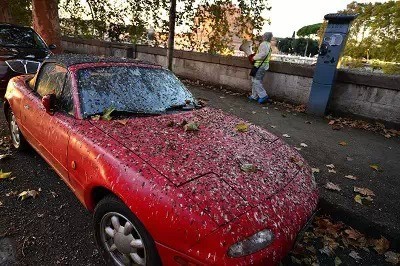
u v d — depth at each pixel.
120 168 2.02
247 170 2.18
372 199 3.35
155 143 2.29
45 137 2.89
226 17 9.35
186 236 1.70
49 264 2.29
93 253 2.45
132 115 2.76
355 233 2.96
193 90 8.65
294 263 2.54
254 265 1.69
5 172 3.51
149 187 1.86
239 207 1.83
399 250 2.80
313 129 5.76
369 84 6.11
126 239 2.05
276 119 6.26
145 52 11.62
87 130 2.42
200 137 2.54
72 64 2.99
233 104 7.28
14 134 4.02
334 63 6.20
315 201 2.28
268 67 7.42
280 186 2.15
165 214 1.76
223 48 9.86
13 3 13.00
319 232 2.98
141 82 3.15
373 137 5.52
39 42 7.45
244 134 2.82
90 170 2.20
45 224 2.72
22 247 2.42
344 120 6.43
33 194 3.09
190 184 1.90
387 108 6.00
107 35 12.99
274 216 1.89
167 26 9.80
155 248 1.86
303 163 2.65
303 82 7.19
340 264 2.61
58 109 2.84
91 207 2.39
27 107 3.35
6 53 6.34
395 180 3.87
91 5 11.21
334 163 4.28
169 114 2.93
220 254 1.64
